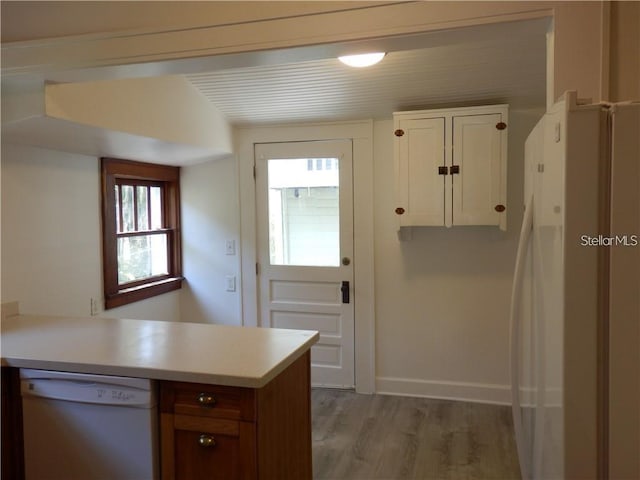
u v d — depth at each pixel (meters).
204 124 3.41
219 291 4.10
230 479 1.73
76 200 3.03
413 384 3.81
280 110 3.58
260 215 3.99
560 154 1.09
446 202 3.35
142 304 3.66
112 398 1.82
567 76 1.47
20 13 2.02
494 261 3.60
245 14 1.75
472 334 3.67
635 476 1.05
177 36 1.83
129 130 2.61
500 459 2.85
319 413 3.50
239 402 1.71
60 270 2.91
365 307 3.85
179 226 4.14
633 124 1.03
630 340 1.05
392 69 2.94
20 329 2.33
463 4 1.55
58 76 2.05
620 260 1.04
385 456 2.90
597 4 1.44
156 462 1.81
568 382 1.07
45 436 1.94
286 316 4.02
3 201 2.56
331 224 3.88
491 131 3.25
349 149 3.78
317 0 1.68
